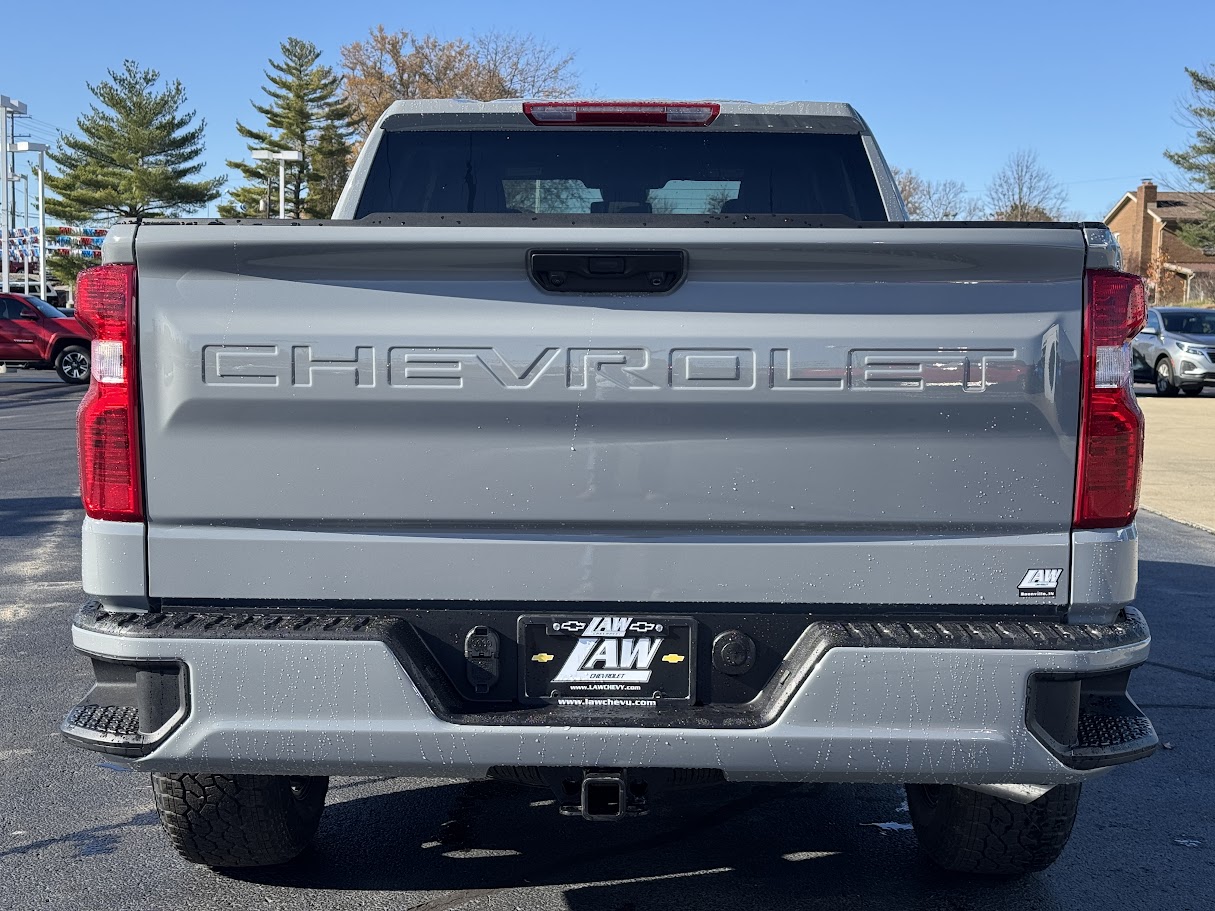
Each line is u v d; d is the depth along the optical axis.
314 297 2.70
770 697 2.74
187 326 2.70
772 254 2.66
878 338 2.70
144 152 75.25
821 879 3.63
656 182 4.21
